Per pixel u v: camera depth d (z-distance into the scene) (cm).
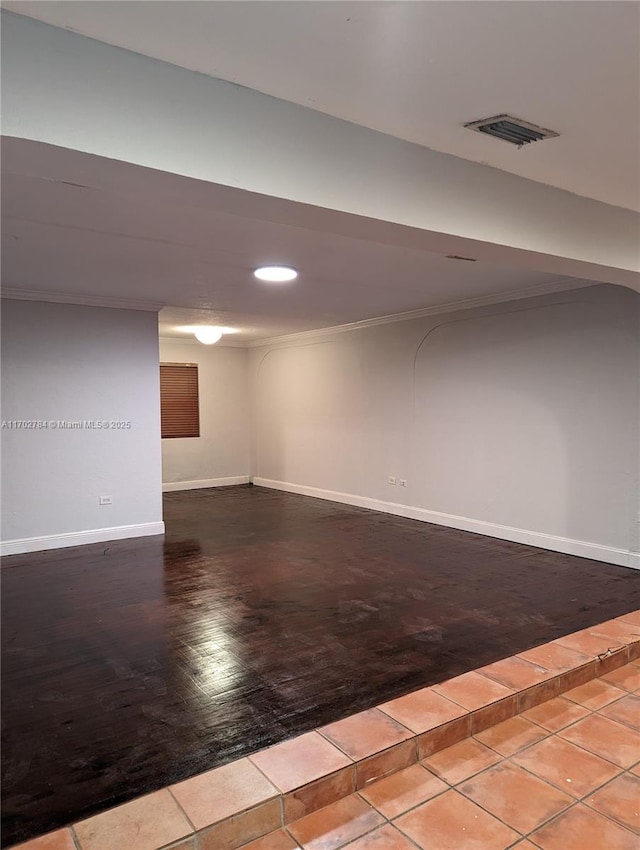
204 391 913
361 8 143
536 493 529
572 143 227
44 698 268
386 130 213
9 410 516
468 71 174
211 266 409
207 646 321
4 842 177
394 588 417
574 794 210
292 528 621
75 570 470
